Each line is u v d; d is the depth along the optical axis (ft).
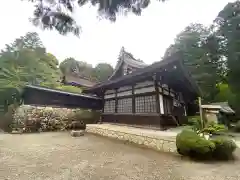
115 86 28.78
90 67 116.98
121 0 6.95
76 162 11.27
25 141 19.48
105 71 109.60
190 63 57.47
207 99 55.31
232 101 47.37
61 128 31.81
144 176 8.74
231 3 48.39
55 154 13.47
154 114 20.83
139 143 17.38
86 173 9.12
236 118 44.34
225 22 50.67
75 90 49.47
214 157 11.90
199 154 11.55
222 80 57.00
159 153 13.89
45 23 7.18
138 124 22.90
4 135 24.54
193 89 28.17
